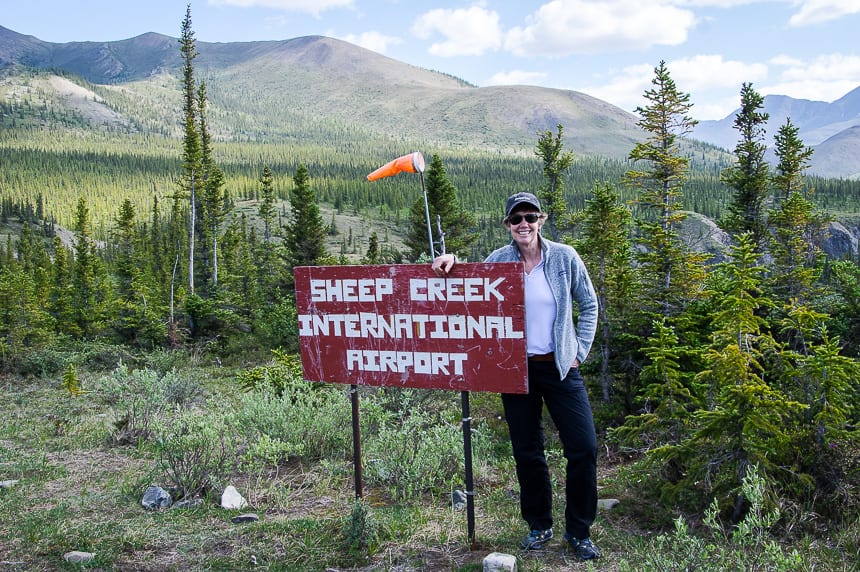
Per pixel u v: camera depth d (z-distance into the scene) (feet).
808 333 17.54
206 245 149.89
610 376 27.50
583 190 622.54
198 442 19.85
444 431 21.65
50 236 385.29
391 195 613.52
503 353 13.52
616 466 21.88
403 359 14.62
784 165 82.89
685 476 15.93
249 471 20.62
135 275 98.68
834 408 15.02
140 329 79.25
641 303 27.91
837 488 14.56
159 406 28.86
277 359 37.27
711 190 554.87
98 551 14.34
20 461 23.72
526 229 13.34
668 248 29.19
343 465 21.95
